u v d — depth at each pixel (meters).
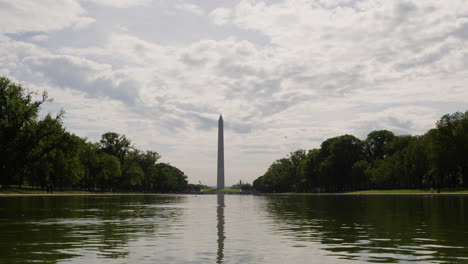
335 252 12.38
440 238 15.37
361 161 138.62
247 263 10.73
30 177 90.94
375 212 30.98
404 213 29.31
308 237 15.91
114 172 126.19
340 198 76.81
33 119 78.81
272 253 12.23
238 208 39.91
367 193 121.12
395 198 67.88
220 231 18.06
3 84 77.38
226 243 14.27
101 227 19.36
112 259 11.16
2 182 80.56
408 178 117.12
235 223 22.12
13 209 32.94
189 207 41.81
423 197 69.88
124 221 22.86
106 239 15.14
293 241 14.80
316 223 22.00
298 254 12.06
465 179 101.12
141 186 191.00
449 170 98.81
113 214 28.61
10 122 75.69
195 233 17.20
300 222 22.72
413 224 20.81
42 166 84.56
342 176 146.00
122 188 170.50
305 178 166.75
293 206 44.00
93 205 42.28
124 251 12.48
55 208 34.81
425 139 110.06
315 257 11.56
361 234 16.77
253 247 13.38
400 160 118.44
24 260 10.90
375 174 126.69
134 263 10.66
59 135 85.44
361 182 148.12
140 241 14.69
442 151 95.81
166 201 63.16
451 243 14.08
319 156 159.75
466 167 99.75
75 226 19.75
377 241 14.70
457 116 100.50
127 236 16.06
